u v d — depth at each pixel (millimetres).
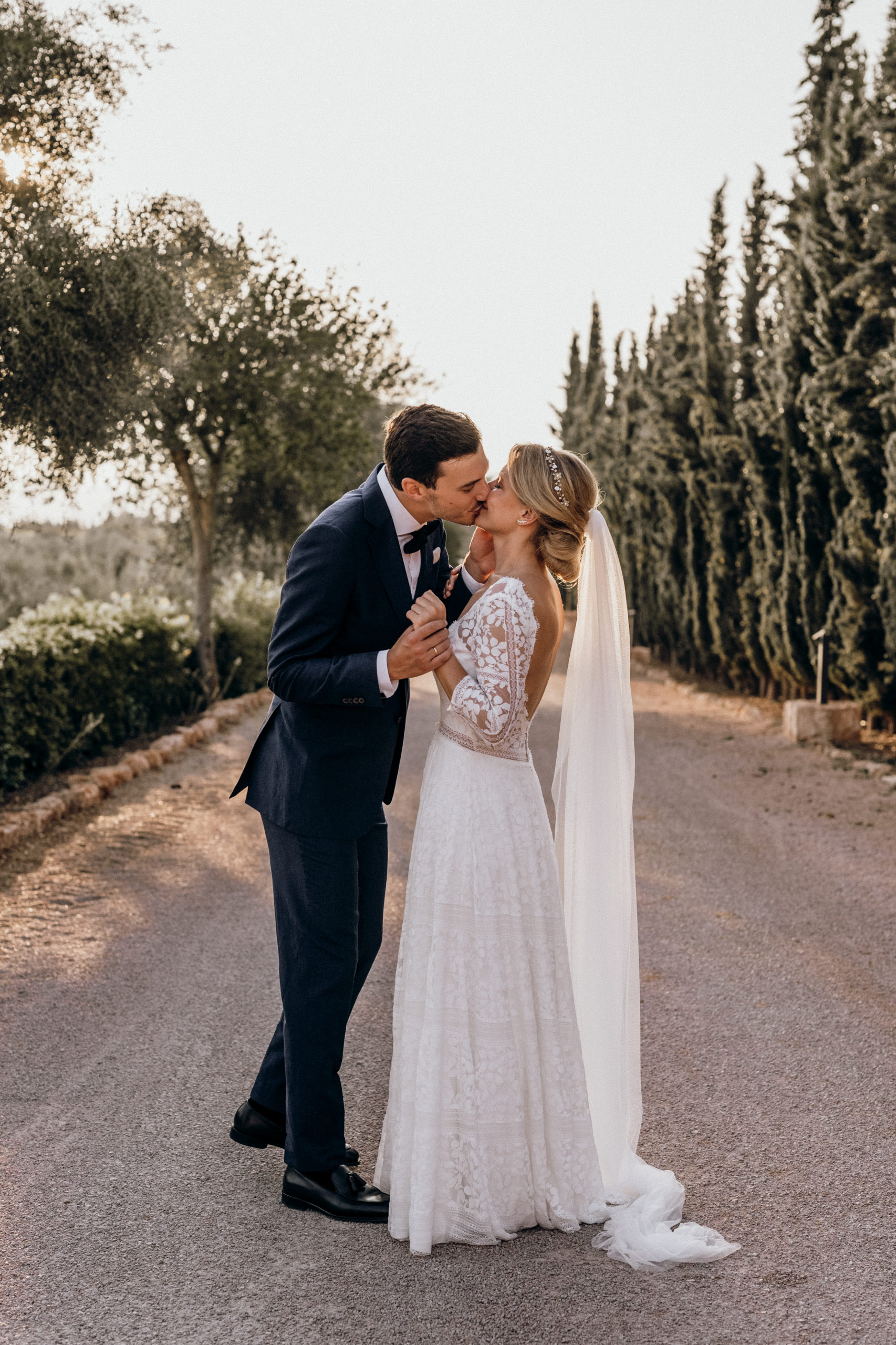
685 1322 2395
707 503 16453
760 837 7086
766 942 5020
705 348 16141
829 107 11117
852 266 10852
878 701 10883
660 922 5328
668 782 9070
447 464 2734
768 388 13281
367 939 3139
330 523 2846
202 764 10172
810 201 11242
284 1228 2822
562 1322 2400
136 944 5094
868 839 6977
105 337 7324
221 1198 2965
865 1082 3590
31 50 6996
